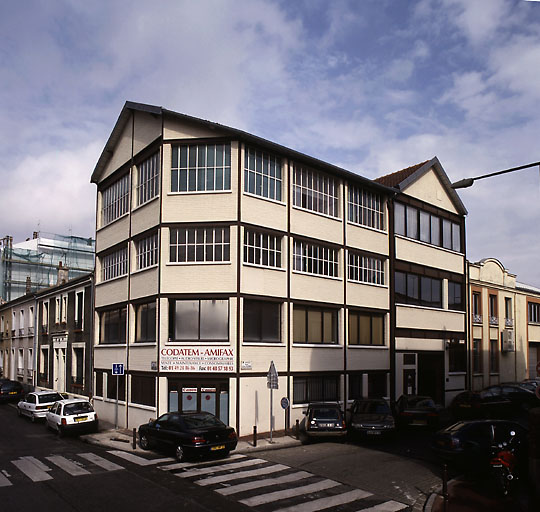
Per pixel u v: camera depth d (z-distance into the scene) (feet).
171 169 74.23
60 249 182.80
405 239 98.53
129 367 78.89
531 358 135.44
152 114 77.61
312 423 64.59
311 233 80.94
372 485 44.29
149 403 73.20
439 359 104.68
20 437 71.97
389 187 94.79
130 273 81.00
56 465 51.52
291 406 75.05
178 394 69.92
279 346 74.33
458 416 90.33
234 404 68.44
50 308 120.26
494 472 42.11
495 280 123.85
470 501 40.14
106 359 87.30
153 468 50.01
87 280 98.94
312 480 45.57
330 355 81.92
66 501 38.86
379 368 90.38
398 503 39.45
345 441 67.00
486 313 119.85
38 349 126.52
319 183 84.23
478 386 114.52
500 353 122.72
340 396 83.20
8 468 50.24
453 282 110.93
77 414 71.97
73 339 104.32
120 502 38.55
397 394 92.73
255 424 70.08
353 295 87.04
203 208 72.13
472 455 46.57
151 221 76.13
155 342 72.33
